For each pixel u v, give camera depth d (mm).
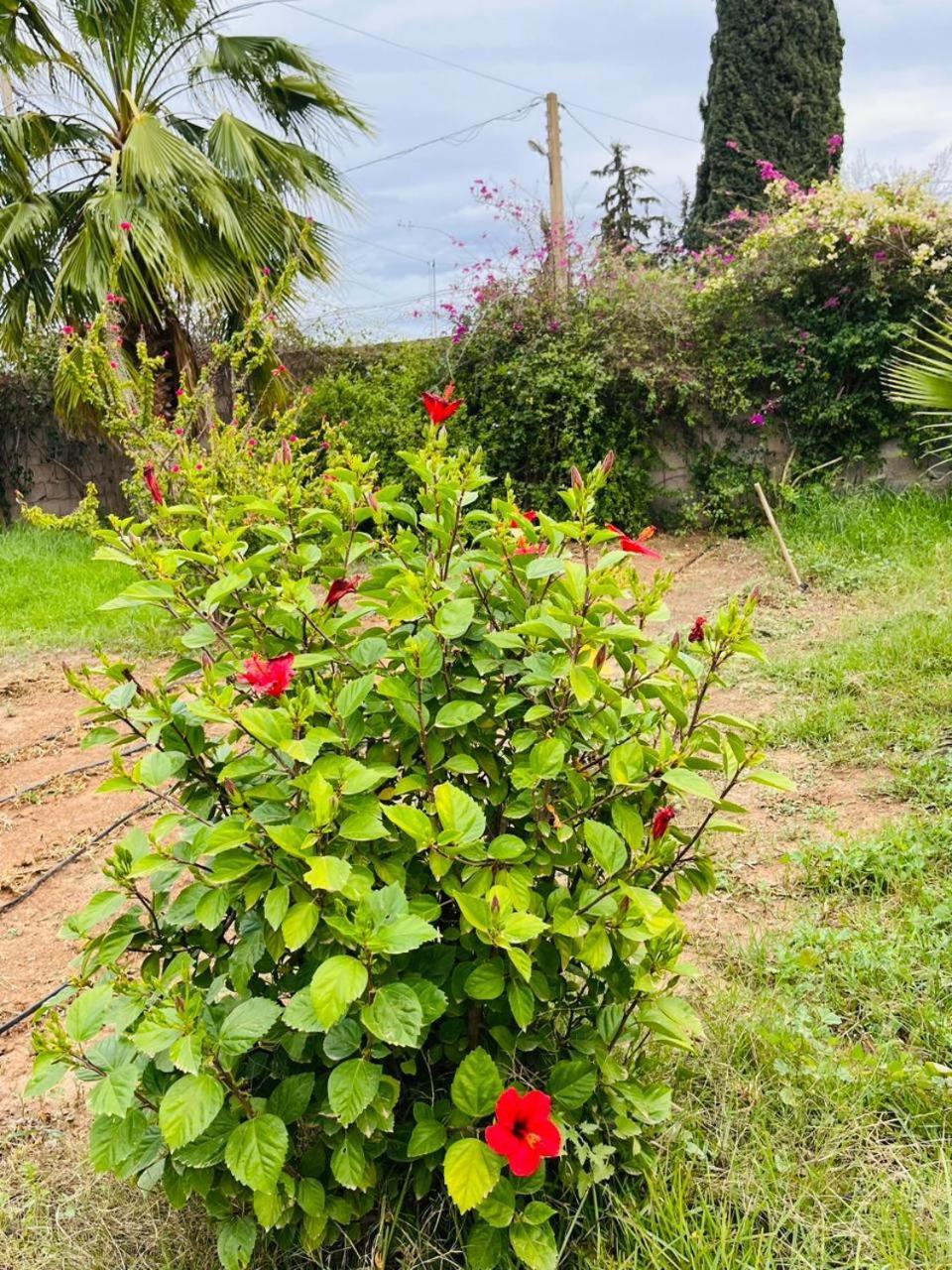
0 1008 2232
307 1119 1317
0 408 9312
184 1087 1114
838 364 6691
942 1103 1565
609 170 17297
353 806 1222
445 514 1537
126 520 1530
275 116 7617
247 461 5004
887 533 5824
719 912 2340
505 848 1258
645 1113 1355
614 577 1506
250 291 7230
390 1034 1090
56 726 4180
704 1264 1256
